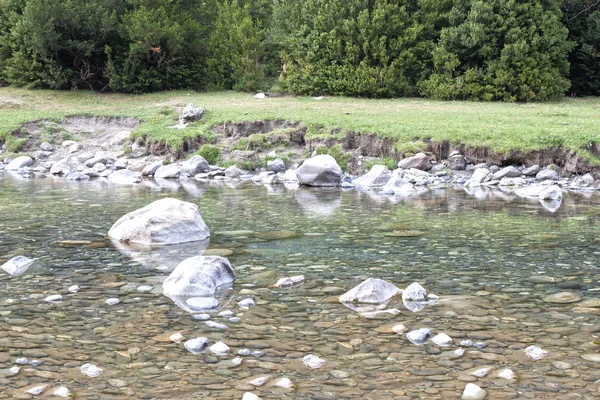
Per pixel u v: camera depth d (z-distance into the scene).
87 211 10.91
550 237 8.62
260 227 9.46
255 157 17.59
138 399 3.90
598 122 17.14
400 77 26.20
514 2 25.66
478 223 9.72
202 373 4.26
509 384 4.07
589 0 29.66
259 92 27.95
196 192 13.68
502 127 16.88
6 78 28.20
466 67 25.95
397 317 5.34
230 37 29.36
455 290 6.12
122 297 5.92
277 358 4.50
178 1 29.48
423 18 27.28
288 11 29.56
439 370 4.29
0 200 12.27
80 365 4.39
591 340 4.79
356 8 27.22
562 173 14.65
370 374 4.24
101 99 26.03
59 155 19.69
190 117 20.31
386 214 10.62
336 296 5.94
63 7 26.25
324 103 23.50
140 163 18.03
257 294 6.02
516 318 5.29
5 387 4.05
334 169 14.99
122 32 27.27
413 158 15.75
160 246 8.16
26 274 6.76
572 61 29.97
